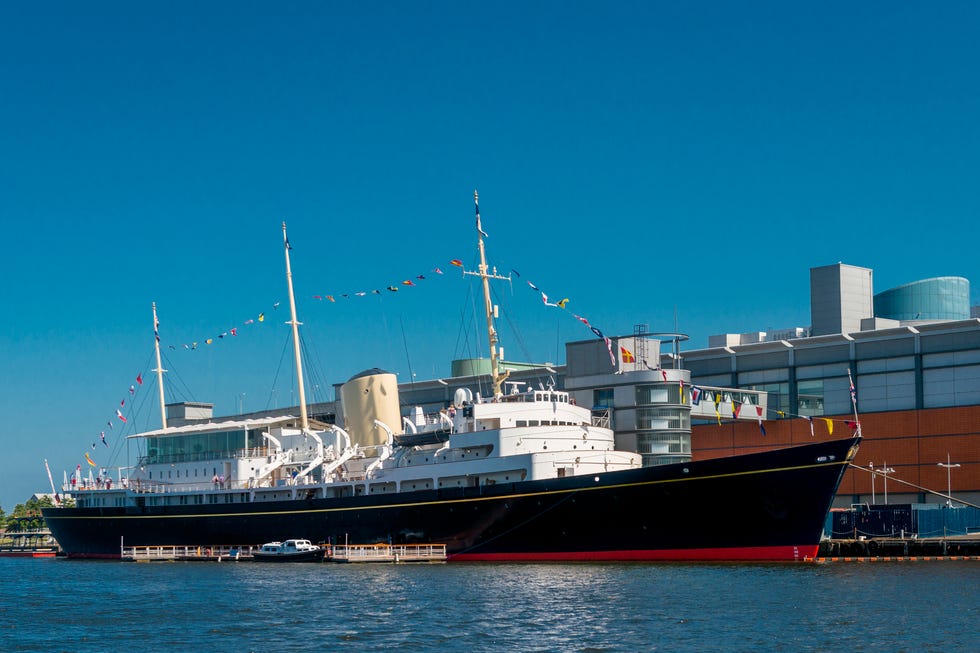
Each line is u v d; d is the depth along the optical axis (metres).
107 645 56.41
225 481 111.75
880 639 53.41
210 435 114.94
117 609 69.62
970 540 95.56
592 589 70.06
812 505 78.62
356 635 56.81
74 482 128.12
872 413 116.00
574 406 95.12
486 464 89.81
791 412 122.25
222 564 101.06
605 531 84.31
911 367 114.19
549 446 89.69
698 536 81.81
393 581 78.06
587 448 90.62
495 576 78.19
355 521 96.81
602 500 83.50
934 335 112.69
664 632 55.47
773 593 67.56
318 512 99.44
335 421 126.06
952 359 111.38
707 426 127.50
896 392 115.06
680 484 80.75
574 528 85.25
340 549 95.69
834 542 96.62
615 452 91.69
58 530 126.12
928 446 111.56
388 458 100.19
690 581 72.75
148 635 58.97
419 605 65.75
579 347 117.56
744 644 52.56
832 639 53.50
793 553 80.69
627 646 52.56
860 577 75.94
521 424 91.12
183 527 110.75
